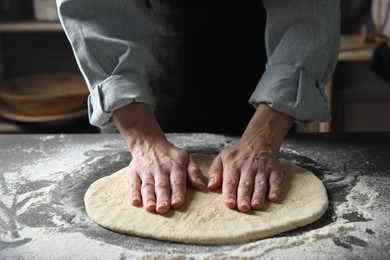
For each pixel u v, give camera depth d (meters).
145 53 1.18
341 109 2.49
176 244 0.92
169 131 1.41
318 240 0.91
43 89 2.37
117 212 1.00
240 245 0.91
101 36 1.14
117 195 1.06
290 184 1.09
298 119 1.17
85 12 1.16
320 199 1.03
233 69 1.36
